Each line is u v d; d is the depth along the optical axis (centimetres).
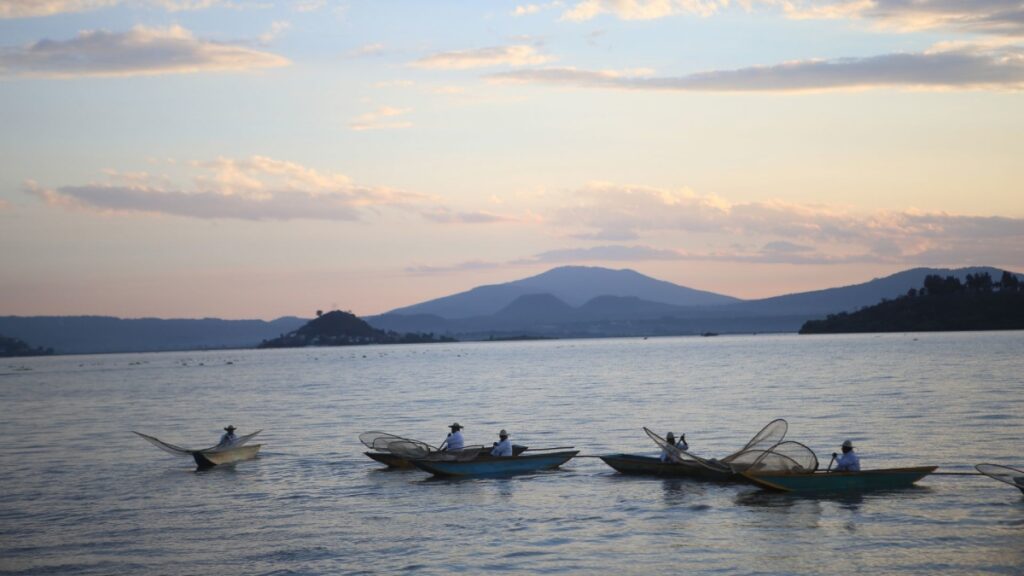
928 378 8175
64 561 2338
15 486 3453
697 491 3022
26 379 15950
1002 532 2386
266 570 2223
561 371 12988
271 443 4669
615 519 2644
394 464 3756
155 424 6172
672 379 9738
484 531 2539
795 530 2453
